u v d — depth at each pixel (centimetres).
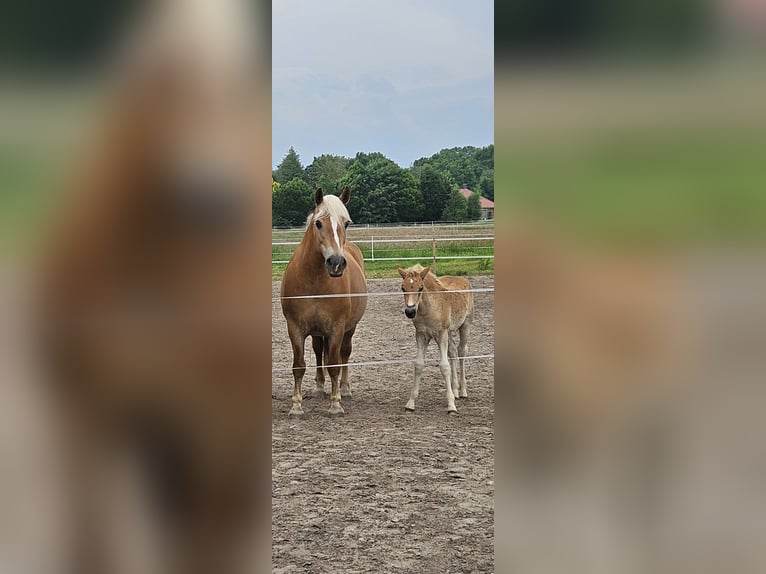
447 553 306
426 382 734
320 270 592
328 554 305
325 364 675
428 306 612
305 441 518
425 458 474
